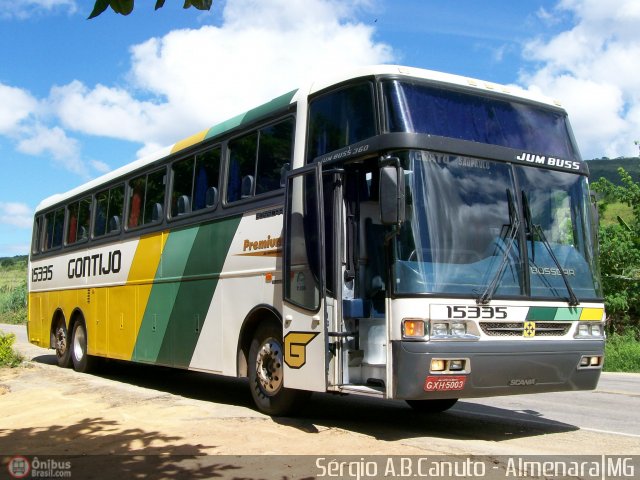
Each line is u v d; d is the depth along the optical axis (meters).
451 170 8.05
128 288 13.55
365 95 8.35
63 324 16.78
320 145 8.93
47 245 18.22
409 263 7.59
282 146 9.64
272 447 7.50
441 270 7.68
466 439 8.15
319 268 8.38
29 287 19.25
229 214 10.59
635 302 24.61
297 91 9.54
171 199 12.41
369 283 8.32
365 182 8.41
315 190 8.61
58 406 10.36
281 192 9.48
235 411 9.88
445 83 8.48
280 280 9.33
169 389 13.30
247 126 10.48
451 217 7.89
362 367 8.34
